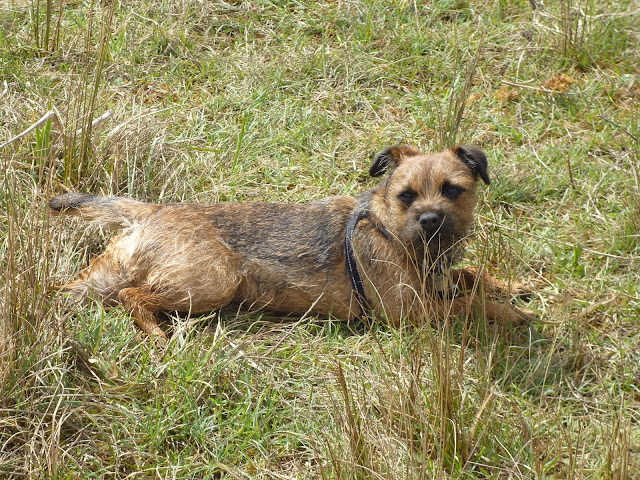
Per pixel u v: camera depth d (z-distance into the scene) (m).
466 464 5.38
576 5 11.23
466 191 6.74
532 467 5.36
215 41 10.70
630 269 7.38
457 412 5.52
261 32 10.85
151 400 5.87
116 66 9.94
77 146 8.20
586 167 8.71
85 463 5.45
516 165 8.76
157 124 8.91
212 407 5.92
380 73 10.20
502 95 9.88
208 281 6.76
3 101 9.03
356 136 9.27
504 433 5.55
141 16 10.69
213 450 5.59
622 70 10.33
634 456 5.18
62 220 6.70
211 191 8.38
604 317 6.86
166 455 5.56
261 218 7.07
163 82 9.93
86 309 6.71
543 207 8.34
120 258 6.92
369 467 5.12
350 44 10.57
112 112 8.80
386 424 5.56
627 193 8.26
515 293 7.21
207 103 9.55
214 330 6.82
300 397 6.09
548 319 6.82
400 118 9.59
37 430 5.43
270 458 5.57
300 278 6.90
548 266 7.58
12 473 5.26
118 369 6.05
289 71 10.18
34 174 7.77
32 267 5.94
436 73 10.24
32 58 10.02
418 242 6.54
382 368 6.17
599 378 5.99
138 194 8.24
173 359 6.24
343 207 7.04
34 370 5.86
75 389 5.87
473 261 7.54
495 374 6.24
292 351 6.55
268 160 8.88
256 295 7.04
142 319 6.66
